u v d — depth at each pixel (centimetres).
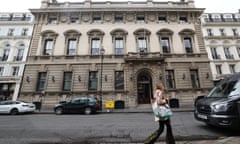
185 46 2141
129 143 501
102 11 2219
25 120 988
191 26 2222
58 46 2061
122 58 2012
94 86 1936
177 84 1923
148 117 1079
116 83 1947
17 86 2595
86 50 2052
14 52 2795
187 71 1980
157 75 1939
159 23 2230
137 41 2100
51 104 1830
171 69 1983
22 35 2891
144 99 1941
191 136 554
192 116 1086
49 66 1969
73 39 2127
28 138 576
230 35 3020
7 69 2706
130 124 811
